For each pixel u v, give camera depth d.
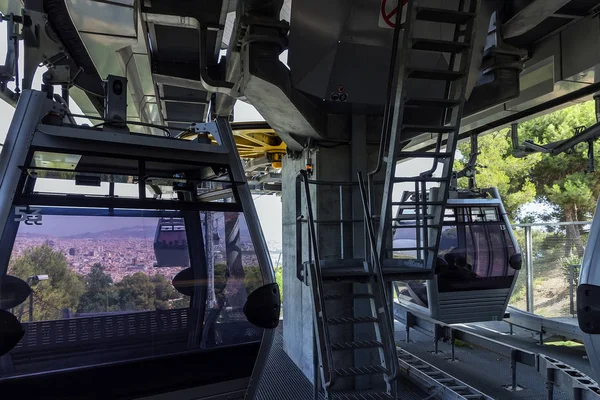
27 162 1.79
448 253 5.71
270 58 3.35
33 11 2.42
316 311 3.22
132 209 2.07
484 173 15.17
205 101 5.51
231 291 2.29
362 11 3.45
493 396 4.03
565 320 6.34
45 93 1.88
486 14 3.82
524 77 4.82
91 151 1.93
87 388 1.87
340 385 4.22
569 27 4.09
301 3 3.38
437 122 4.27
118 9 2.84
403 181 3.17
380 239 3.30
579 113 14.51
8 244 1.73
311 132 4.18
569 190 14.17
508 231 5.66
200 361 2.13
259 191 9.48
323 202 4.36
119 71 4.12
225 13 3.52
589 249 1.91
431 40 2.86
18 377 1.76
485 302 5.62
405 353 5.04
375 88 3.90
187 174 2.54
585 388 2.91
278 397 4.12
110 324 2.04
